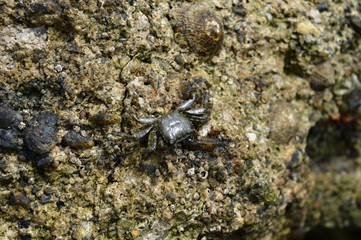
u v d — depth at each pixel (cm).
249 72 79
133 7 76
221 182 77
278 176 79
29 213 74
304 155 81
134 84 75
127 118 75
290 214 83
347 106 83
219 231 77
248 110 78
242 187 77
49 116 75
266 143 79
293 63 81
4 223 74
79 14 75
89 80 75
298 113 81
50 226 74
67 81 75
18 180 74
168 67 77
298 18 80
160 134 75
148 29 76
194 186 76
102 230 75
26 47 74
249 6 79
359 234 90
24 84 74
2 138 74
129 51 76
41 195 74
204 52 78
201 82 77
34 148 74
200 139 77
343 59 82
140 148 76
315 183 85
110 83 75
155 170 76
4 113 74
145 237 76
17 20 74
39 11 74
